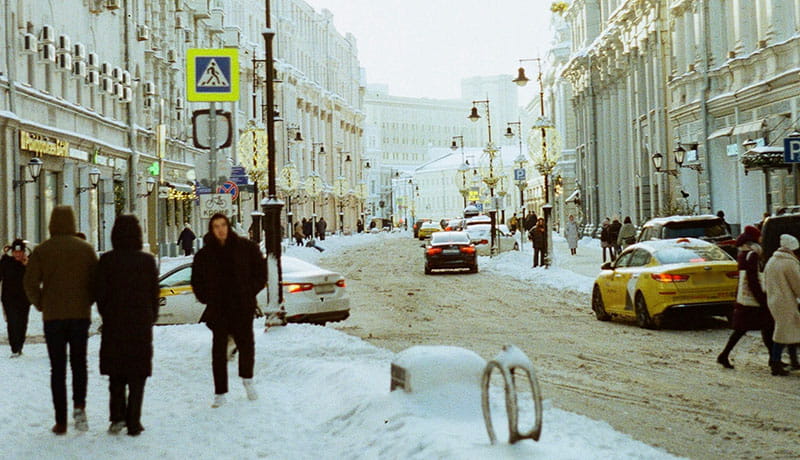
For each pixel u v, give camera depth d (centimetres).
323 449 789
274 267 1540
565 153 8069
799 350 1351
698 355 1366
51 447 814
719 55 3500
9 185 2769
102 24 3853
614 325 1778
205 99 1535
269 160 1592
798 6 2747
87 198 3584
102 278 858
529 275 3167
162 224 4806
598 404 1009
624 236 3644
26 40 2942
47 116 3138
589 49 6084
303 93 10044
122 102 4072
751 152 2452
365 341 1603
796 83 2728
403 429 761
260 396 1036
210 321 988
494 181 5994
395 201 19400
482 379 679
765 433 858
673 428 886
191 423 903
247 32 8094
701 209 3638
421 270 3884
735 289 1648
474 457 633
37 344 1684
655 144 4566
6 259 1498
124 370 852
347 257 5281
